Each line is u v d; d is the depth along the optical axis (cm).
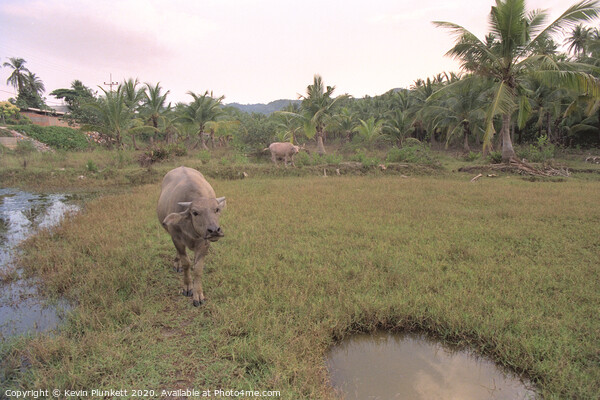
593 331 365
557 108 2719
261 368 326
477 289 458
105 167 1800
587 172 1698
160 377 318
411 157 1973
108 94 2388
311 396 289
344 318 399
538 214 833
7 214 969
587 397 285
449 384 318
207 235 391
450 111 3069
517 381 321
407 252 595
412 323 407
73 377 305
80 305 429
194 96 2928
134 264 542
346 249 616
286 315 402
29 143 2316
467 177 1622
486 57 1734
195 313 423
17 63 4738
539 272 504
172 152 2130
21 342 361
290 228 737
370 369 340
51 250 606
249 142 3328
